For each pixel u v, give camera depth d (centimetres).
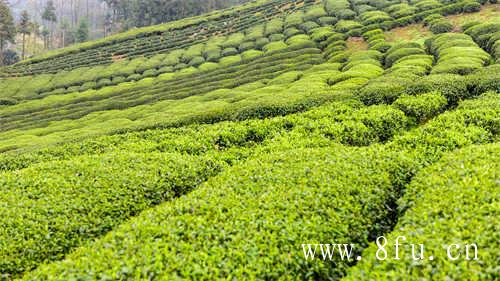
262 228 956
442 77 2602
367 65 3966
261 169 1389
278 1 10988
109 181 1473
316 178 1212
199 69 6788
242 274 820
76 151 2117
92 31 19250
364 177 1220
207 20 11025
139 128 2603
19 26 12550
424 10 6109
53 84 7931
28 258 1093
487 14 5209
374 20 6194
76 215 1262
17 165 2014
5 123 5272
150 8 13988
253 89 4247
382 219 1088
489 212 845
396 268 745
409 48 4322
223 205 1101
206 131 2164
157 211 1152
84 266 864
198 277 804
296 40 6556
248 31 8919
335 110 2228
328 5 8525
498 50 3606
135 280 792
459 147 1512
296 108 2436
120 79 7456
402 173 1307
